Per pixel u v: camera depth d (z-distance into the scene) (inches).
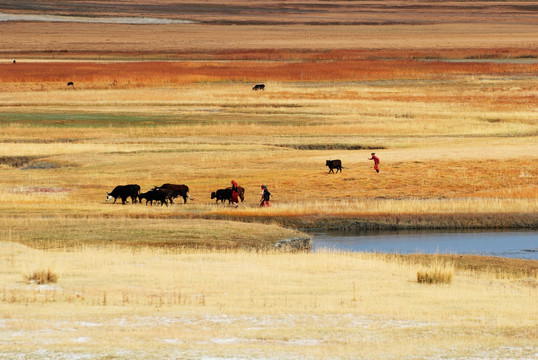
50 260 3329.2
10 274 2933.1
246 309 2290.8
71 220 4832.7
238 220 5315.0
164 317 2150.6
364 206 5679.1
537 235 5088.6
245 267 3329.2
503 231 5246.1
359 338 1884.8
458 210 5590.6
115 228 4564.5
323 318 2166.6
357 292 2706.7
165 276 2992.1
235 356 1641.2
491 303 2511.1
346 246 4694.9
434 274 3043.8
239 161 7760.8
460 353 1690.5
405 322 2121.1
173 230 4537.4
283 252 4106.8
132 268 3211.1
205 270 3208.7
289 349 1717.5
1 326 1974.7
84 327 1990.7
